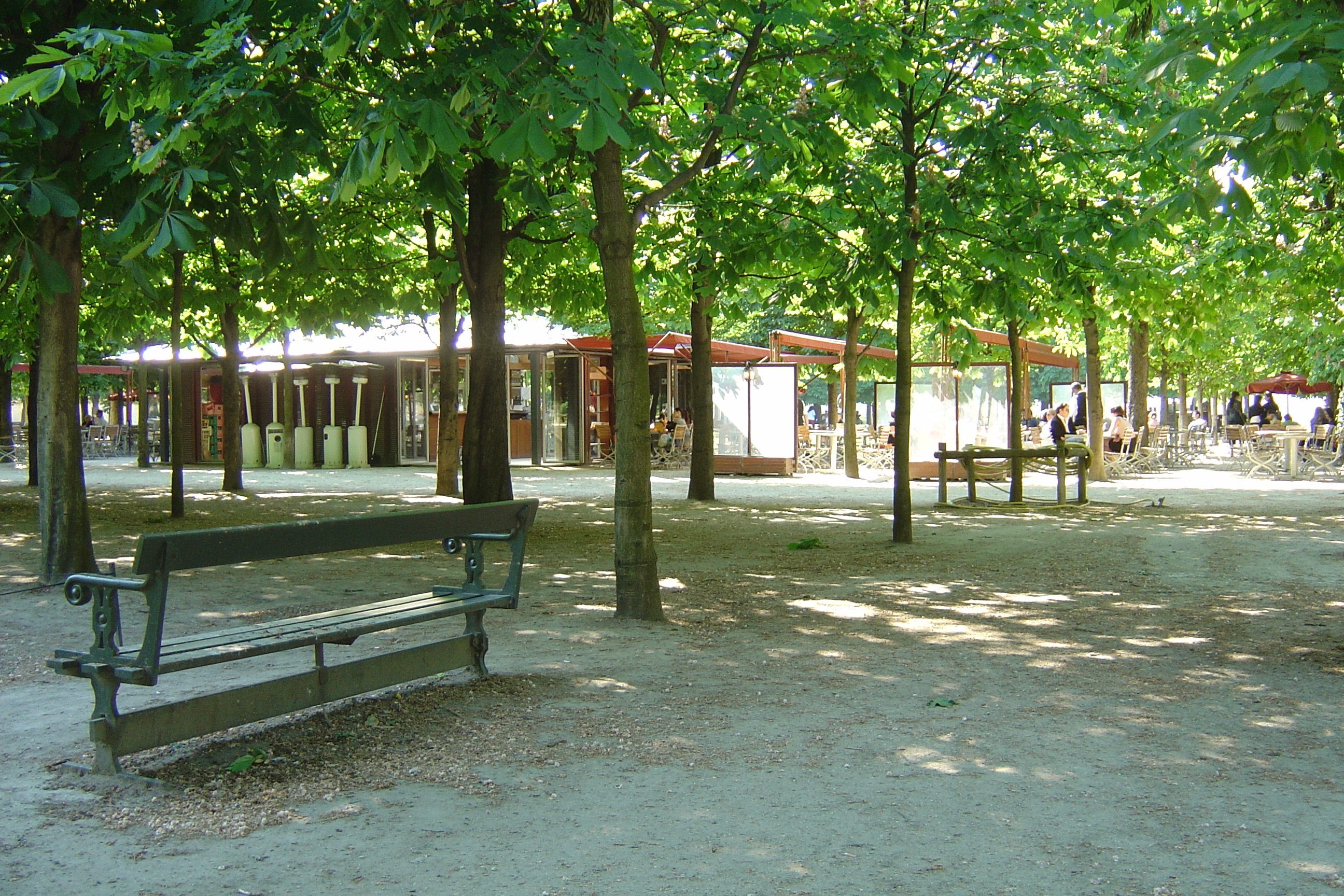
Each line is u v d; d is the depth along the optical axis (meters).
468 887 3.51
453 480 20.69
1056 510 17.20
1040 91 11.39
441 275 13.86
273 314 20.27
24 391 41.12
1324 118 5.37
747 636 7.57
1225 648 7.24
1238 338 32.94
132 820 4.04
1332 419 35.31
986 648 7.23
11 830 3.95
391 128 6.07
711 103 9.45
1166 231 10.93
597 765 4.75
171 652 4.72
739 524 15.26
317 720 5.34
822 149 10.00
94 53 6.45
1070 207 11.62
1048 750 5.00
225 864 3.68
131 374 38.09
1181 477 25.08
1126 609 8.68
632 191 11.61
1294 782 4.57
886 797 4.38
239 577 10.20
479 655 6.24
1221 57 6.18
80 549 9.95
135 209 7.30
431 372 32.56
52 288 8.27
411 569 10.77
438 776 4.59
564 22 6.96
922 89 11.74
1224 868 3.68
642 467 8.15
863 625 7.99
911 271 12.72
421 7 7.00
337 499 19.83
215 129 7.23
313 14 7.19
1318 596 9.30
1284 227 11.75
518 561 6.37
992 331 24.09
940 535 13.95
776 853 3.80
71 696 5.86
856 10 9.36
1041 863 3.72
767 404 26.12
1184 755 4.94
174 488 16.48
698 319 19.02
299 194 15.29
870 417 52.25
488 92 6.49
